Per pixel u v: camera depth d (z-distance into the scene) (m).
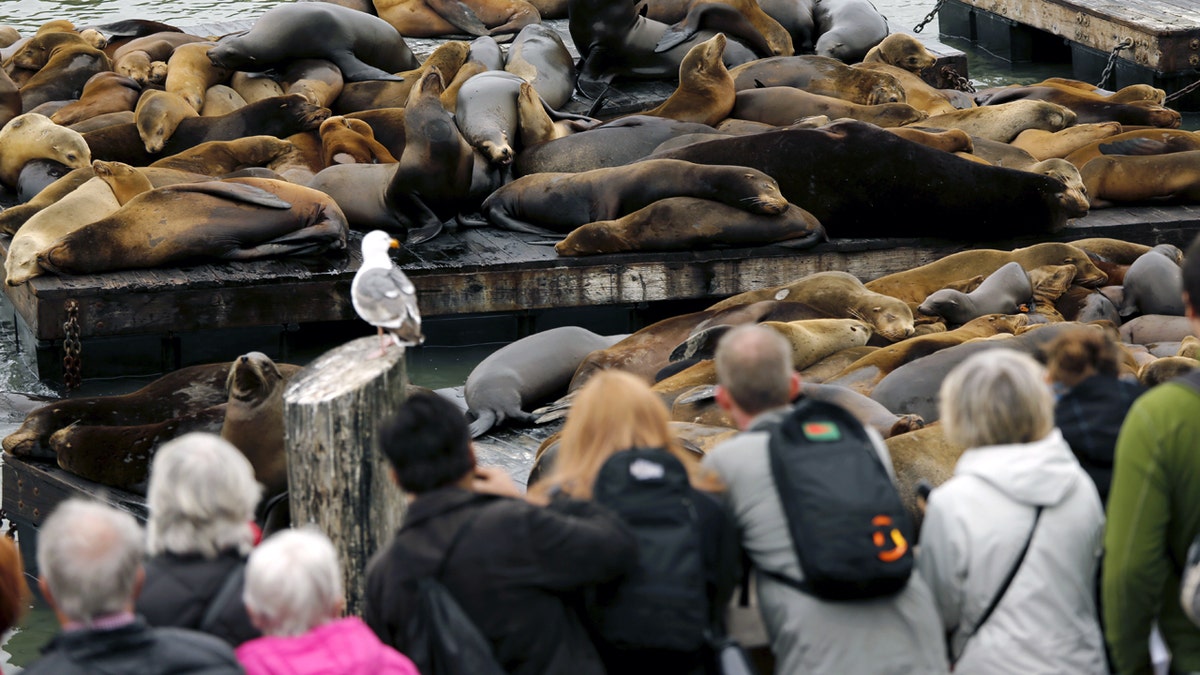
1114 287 39.56
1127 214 45.88
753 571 16.08
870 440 15.66
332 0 68.06
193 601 14.71
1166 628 15.15
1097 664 15.56
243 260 40.72
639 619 14.44
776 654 15.31
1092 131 49.84
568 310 42.34
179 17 84.06
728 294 42.62
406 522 14.80
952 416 15.77
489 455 32.22
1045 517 15.33
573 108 57.78
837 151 43.72
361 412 19.72
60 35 59.44
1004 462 15.41
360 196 44.38
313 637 13.66
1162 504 14.27
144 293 38.84
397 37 60.00
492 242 43.34
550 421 34.12
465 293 41.03
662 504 14.67
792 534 14.77
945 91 58.81
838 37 63.66
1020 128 51.56
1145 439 14.33
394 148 51.62
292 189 41.97
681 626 14.40
